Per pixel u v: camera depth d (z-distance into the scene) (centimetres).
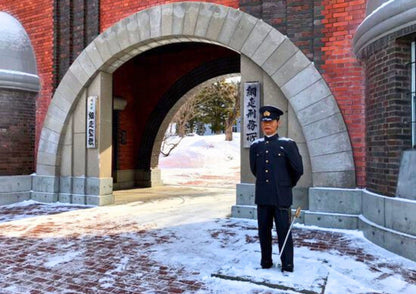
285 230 409
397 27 518
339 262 464
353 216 632
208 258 489
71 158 948
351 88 655
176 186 1439
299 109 686
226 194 1184
